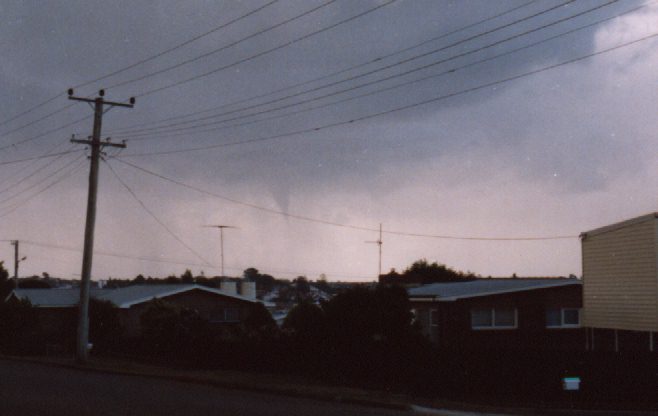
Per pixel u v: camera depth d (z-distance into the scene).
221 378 27.55
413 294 35.69
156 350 37.84
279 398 22.11
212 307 52.81
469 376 22.38
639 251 28.03
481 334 33.72
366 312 25.61
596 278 30.34
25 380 27.12
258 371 30.69
